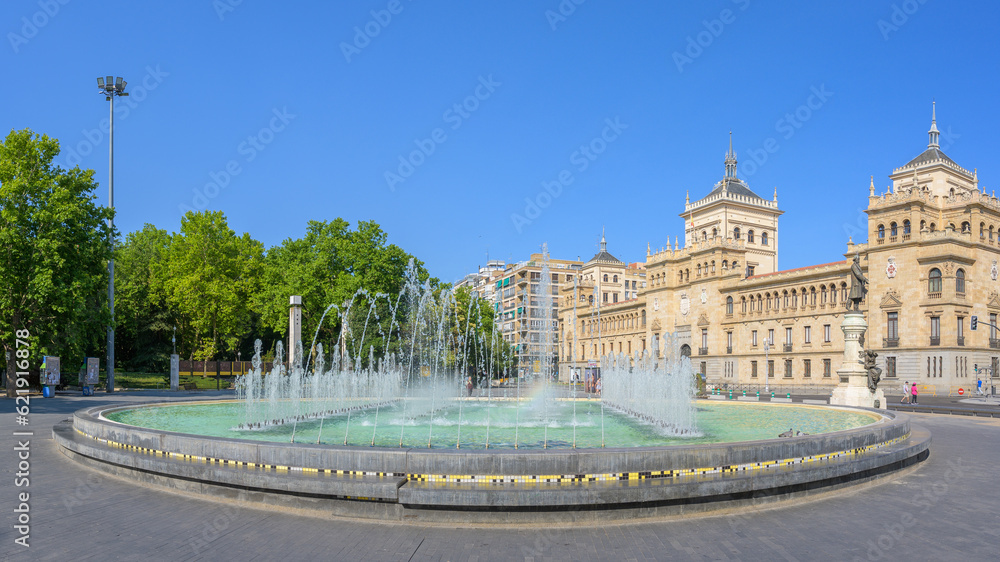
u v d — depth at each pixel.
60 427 21.22
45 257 44.50
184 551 9.99
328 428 25.25
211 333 82.12
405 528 11.27
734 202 112.88
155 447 14.95
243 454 13.32
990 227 70.75
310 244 76.50
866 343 73.00
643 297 112.50
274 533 10.94
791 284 83.19
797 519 12.05
